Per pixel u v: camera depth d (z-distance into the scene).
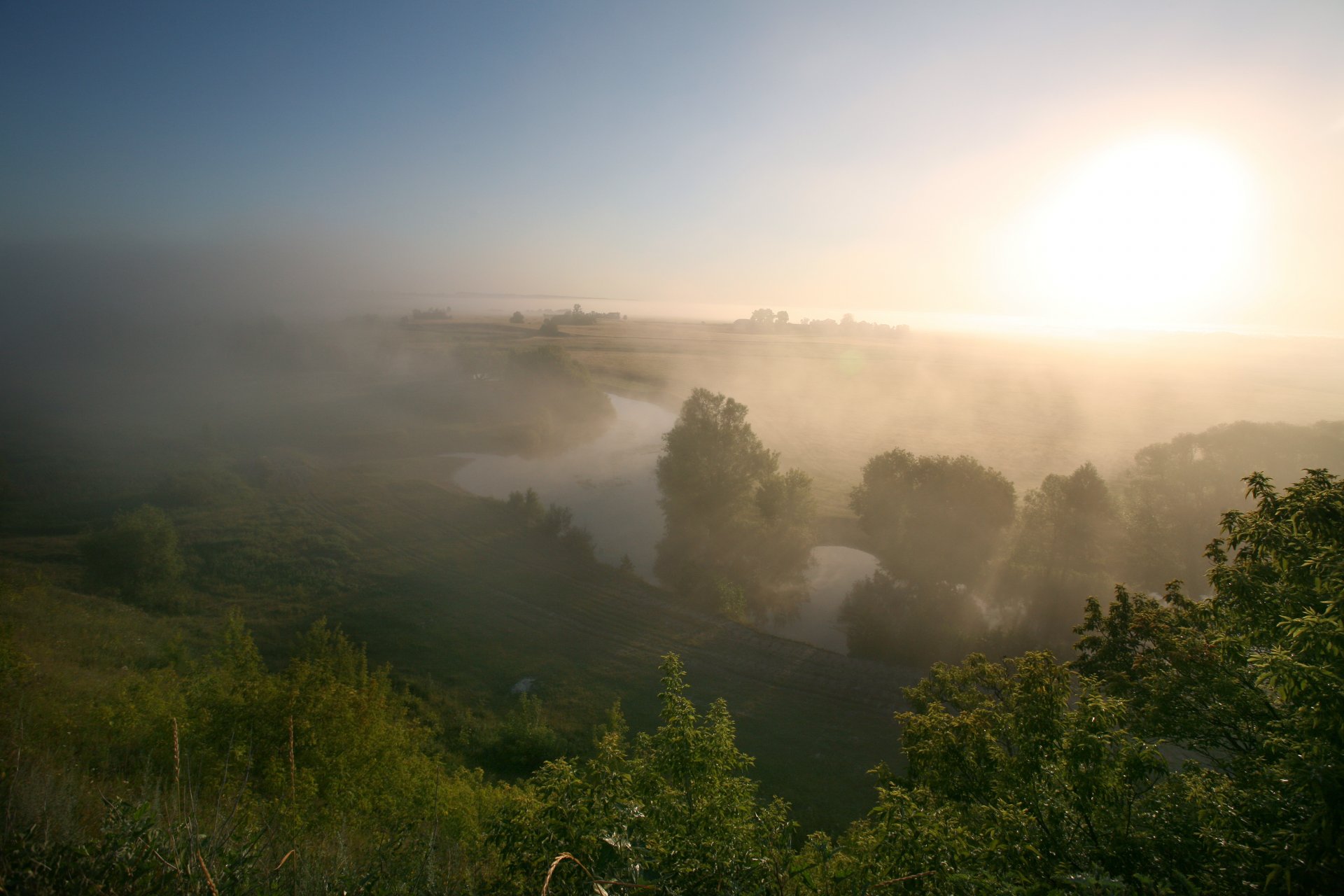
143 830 4.81
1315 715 5.96
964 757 9.27
